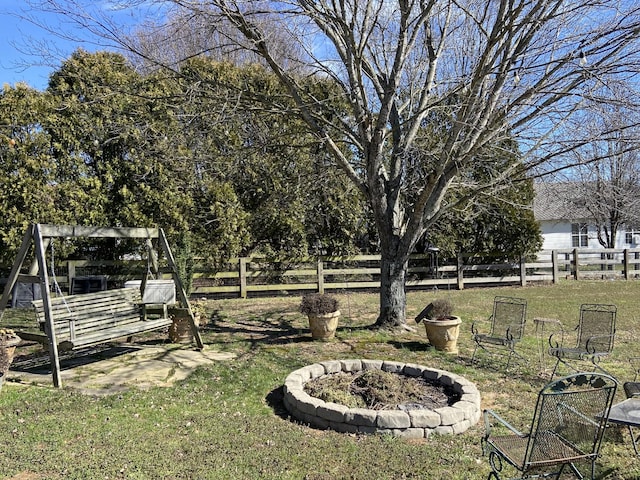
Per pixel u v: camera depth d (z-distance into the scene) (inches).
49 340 224.4
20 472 138.6
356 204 569.9
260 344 311.1
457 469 145.4
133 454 150.9
